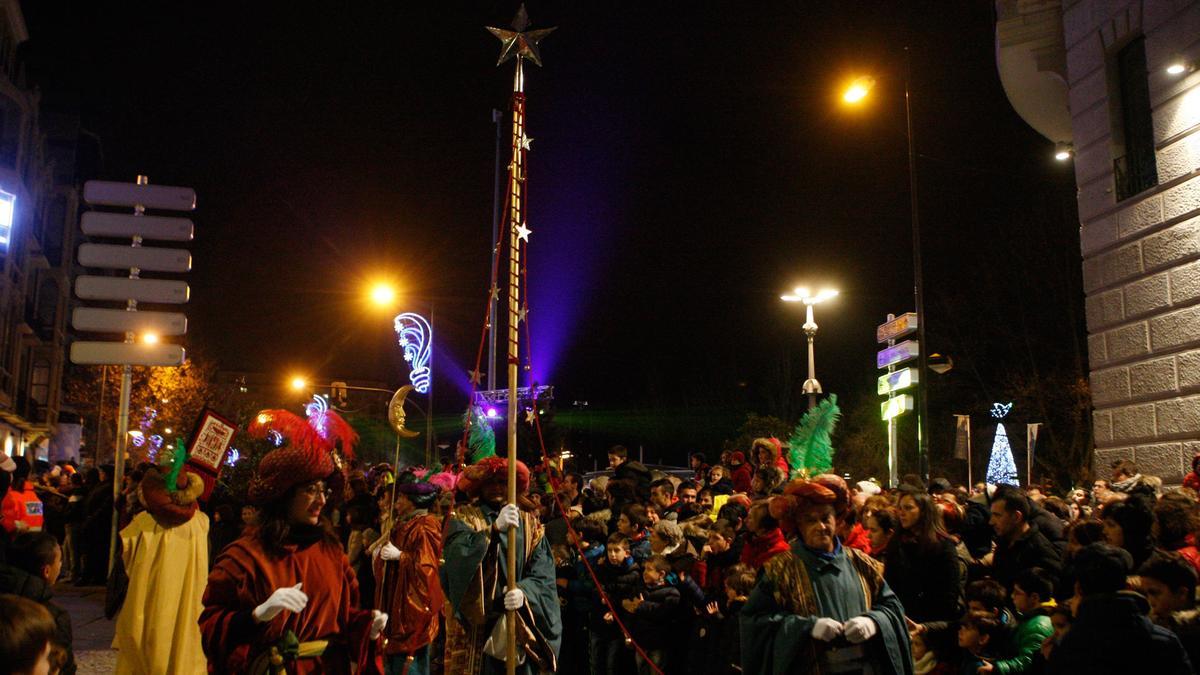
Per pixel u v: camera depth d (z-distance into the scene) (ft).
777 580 17.83
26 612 9.68
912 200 56.80
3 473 24.99
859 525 26.91
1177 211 41.57
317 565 15.17
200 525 25.05
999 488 23.70
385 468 39.81
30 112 143.33
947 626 21.39
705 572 29.81
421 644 24.58
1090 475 84.12
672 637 29.04
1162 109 42.63
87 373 165.48
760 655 17.81
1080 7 48.83
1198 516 20.80
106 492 52.24
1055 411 97.76
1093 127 47.65
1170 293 41.83
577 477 41.24
